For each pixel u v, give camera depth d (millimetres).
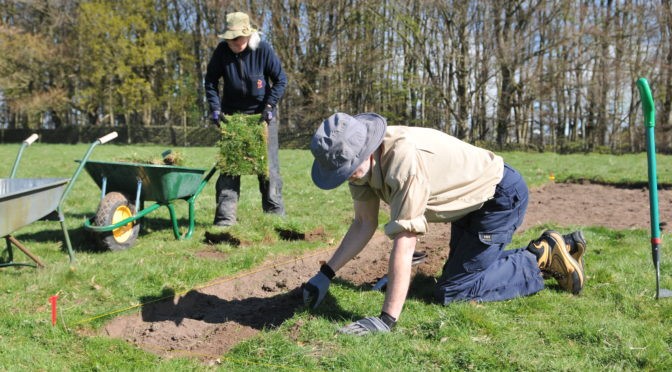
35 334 3707
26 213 4609
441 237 6551
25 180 5379
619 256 5305
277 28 35375
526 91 31109
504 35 31078
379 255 5832
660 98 31984
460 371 3178
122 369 3311
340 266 3959
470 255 4055
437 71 33094
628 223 7348
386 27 33531
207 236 6176
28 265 4961
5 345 3523
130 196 6121
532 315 3904
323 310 4039
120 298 4367
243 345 3576
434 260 5340
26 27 43094
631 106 35406
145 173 5789
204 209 8344
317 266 5496
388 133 3414
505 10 30922
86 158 5430
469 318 3779
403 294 3609
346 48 35219
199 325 4082
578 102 36938
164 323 4055
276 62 6754
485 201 3855
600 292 4348
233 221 6699
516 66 30469
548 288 4461
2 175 13703
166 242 6164
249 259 5422
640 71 31469
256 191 10078
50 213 5098
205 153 22828
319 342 3529
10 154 21922
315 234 6441
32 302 4234
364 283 4742
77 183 11094
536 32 30578
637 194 10250
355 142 3188
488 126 35688
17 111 42406
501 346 3428
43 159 19016
